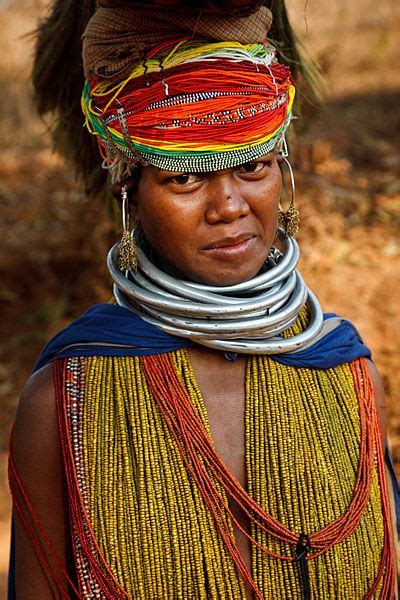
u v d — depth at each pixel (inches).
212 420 67.1
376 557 68.8
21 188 306.2
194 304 65.1
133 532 63.5
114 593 63.6
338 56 438.6
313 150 280.1
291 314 67.9
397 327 211.5
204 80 60.1
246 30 61.4
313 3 543.5
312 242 244.7
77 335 67.9
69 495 64.6
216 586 64.1
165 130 60.4
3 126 367.2
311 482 66.5
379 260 241.4
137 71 60.8
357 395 70.9
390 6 546.6
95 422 65.3
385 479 70.9
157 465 64.4
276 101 62.5
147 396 66.0
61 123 85.4
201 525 64.0
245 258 65.2
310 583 65.8
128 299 70.2
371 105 369.1
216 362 68.4
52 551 67.8
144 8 60.9
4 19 405.1
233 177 63.3
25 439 67.1
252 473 65.9
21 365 233.8
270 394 67.5
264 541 65.4
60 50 80.7
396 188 279.6
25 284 256.8
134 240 68.9
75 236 259.1
